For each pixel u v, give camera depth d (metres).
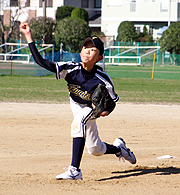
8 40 154.75
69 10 177.25
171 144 26.11
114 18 185.12
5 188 14.30
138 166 19.31
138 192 13.95
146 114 38.62
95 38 14.47
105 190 14.16
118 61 149.88
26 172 17.98
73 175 15.70
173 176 16.78
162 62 145.75
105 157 22.28
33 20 149.38
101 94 14.73
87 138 15.92
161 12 175.62
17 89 58.28
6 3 192.00
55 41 150.12
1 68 103.31
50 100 46.94
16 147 24.00
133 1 179.50
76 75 14.97
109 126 32.03
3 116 34.91
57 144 25.20
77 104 15.55
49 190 14.06
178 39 139.50
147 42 159.00
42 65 14.70
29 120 33.47
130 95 54.97
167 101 49.12
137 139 27.36
